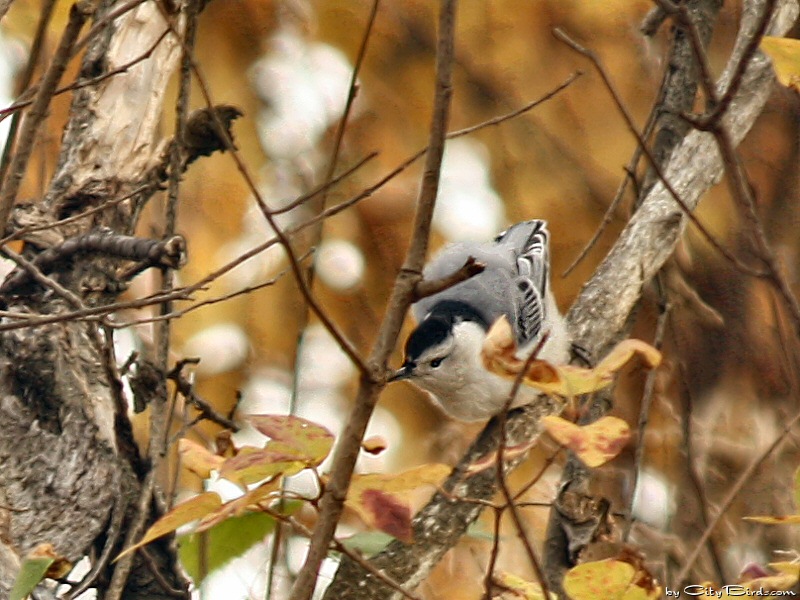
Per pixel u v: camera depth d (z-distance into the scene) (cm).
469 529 791
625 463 1118
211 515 471
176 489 761
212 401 1288
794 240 1166
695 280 1194
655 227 937
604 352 942
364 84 1403
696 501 1022
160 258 791
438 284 450
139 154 908
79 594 735
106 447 816
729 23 1288
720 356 1138
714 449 1066
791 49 504
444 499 776
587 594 527
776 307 1107
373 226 1380
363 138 1398
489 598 510
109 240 809
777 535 1014
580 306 962
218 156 1360
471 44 1412
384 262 1382
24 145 554
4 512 728
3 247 704
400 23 1399
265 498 476
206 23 1385
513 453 522
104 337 837
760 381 1124
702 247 1189
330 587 740
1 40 1099
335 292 1372
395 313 455
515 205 1403
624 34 1396
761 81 900
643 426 819
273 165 1384
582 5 1394
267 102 1388
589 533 811
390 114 1403
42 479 794
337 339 441
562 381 476
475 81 1416
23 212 872
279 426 474
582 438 477
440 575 1138
